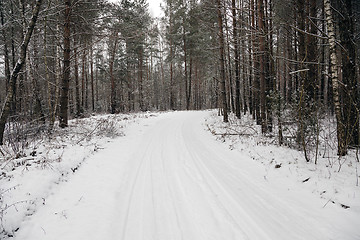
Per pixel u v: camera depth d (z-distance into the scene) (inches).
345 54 232.5
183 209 155.2
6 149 227.1
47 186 169.8
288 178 194.9
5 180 165.9
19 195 150.9
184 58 1126.4
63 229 132.7
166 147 325.7
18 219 132.7
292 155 237.9
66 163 210.8
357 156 198.4
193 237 125.4
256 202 161.9
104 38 398.0
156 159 267.7
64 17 380.2
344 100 238.8
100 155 265.9
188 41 1074.7
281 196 169.2
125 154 283.3
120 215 150.3
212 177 210.2
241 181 200.1
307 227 130.5
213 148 320.5
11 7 469.7
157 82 1875.0
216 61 802.2
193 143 352.2
